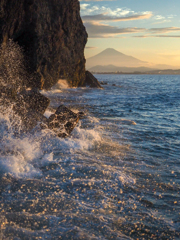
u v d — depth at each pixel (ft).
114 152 25.12
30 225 12.10
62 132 27.32
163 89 156.46
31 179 17.12
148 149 27.35
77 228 12.12
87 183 17.03
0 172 17.38
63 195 15.19
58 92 98.99
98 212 13.65
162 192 16.63
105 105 66.95
